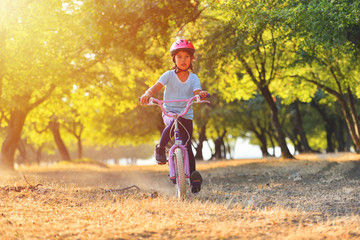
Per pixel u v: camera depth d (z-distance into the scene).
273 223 3.74
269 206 4.79
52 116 25.08
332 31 8.87
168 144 5.59
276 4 10.05
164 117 5.47
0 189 5.83
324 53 14.02
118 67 21.00
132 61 19.55
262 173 11.03
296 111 30.14
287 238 3.17
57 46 13.67
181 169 5.08
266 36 15.30
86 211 4.44
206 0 10.76
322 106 32.44
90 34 11.93
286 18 9.14
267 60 17.42
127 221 3.84
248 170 12.03
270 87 21.38
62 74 14.62
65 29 13.48
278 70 17.38
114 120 33.47
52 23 12.99
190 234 3.32
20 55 12.67
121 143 43.94
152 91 5.16
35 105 18.92
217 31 13.16
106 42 12.34
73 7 12.75
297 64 14.84
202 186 7.92
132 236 3.25
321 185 7.61
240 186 7.99
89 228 3.53
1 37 12.04
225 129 38.22
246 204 5.12
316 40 9.03
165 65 13.83
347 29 9.61
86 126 35.00
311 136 41.56
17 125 19.14
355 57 11.95
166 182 9.45
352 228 3.48
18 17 12.24
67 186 7.17
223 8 10.34
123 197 5.73
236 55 13.35
